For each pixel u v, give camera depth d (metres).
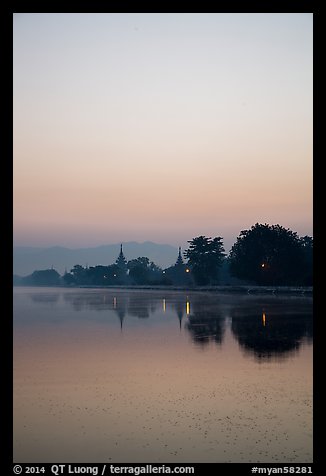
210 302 67.69
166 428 14.39
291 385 18.83
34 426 14.66
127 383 19.61
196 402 16.83
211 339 31.48
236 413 15.60
